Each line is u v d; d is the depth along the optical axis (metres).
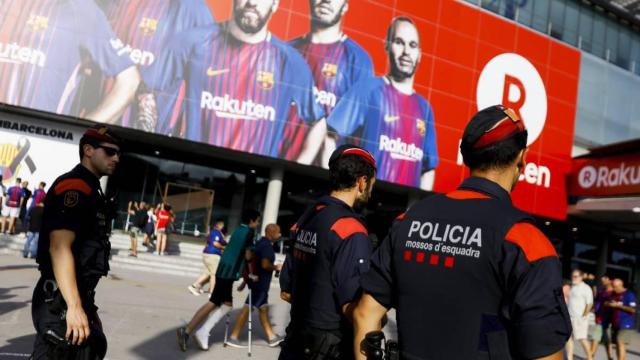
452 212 1.54
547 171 22.88
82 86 16.02
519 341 1.28
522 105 22.56
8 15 15.56
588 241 27.72
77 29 16.09
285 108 18.06
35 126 16.91
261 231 22.14
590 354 8.59
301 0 18.55
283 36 18.25
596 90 24.84
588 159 22.41
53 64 15.82
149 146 20.66
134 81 16.52
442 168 20.45
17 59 15.55
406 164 19.80
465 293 1.40
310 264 2.43
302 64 18.41
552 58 23.62
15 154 16.66
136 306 7.97
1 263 10.73
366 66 19.38
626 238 28.38
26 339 4.98
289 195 23.16
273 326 8.05
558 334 1.25
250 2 17.92
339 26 19.06
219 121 17.28
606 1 25.16
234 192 22.14
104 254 2.44
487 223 1.43
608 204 21.31
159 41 16.83
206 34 17.36
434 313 1.46
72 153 17.19
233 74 17.56
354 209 2.66
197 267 15.74
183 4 17.20
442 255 1.48
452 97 20.92
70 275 2.20
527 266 1.30
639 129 25.98
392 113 19.67
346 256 2.23
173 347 5.66
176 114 16.84
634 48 26.83
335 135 18.64
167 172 21.23
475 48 21.64
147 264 14.85
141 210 16.11
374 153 19.25
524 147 1.60
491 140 1.56
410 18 20.36
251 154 18.75
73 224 2.27
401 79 19.97
